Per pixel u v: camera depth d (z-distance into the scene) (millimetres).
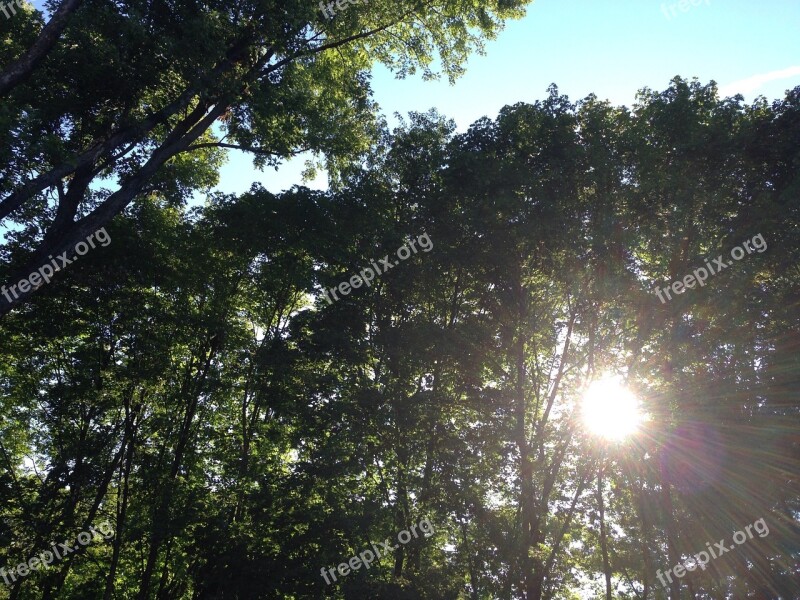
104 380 20969
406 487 19109
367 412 18828
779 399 17609
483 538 17828
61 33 13664
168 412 22438
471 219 20203
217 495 19969
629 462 19391
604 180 19453
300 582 16531
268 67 17359
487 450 19453
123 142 15016
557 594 20266
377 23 19766
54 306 20172
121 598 22531
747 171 18984
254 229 22094
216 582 16906
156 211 23047
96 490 20453
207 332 22406
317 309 22734
